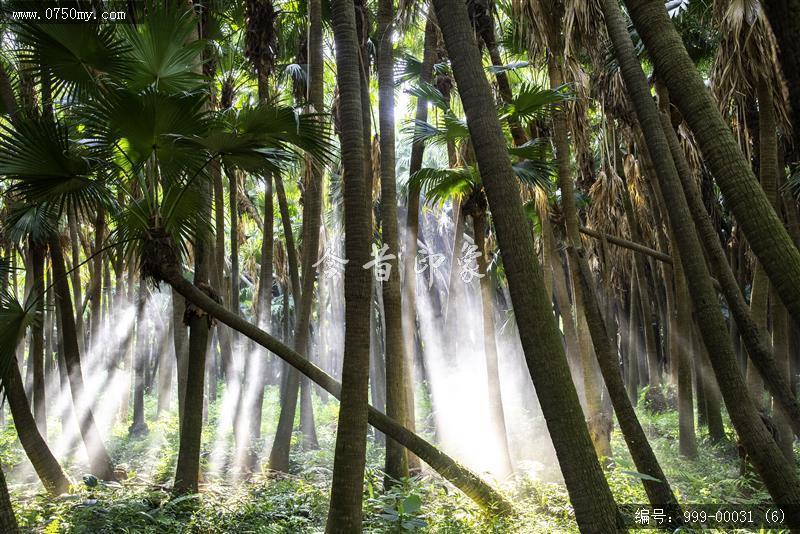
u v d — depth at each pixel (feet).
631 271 57.88
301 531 20.84
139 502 22.89
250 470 33.63
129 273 56.59
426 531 18.90
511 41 35.86
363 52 32.63
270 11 35.09
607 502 11.48
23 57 20.56
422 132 26.30
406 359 28.66
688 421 32.60
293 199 69.62
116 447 41.34
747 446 14.25
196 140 19.13
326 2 40.93
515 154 26.23
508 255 11.85
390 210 25.45
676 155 18.83
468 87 12.44
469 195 27.48
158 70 21.16
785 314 24.29
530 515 20.38
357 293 15.74
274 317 102.94
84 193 20.18
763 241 11.07
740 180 11.32
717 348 14.67
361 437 15.47
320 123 19.57
